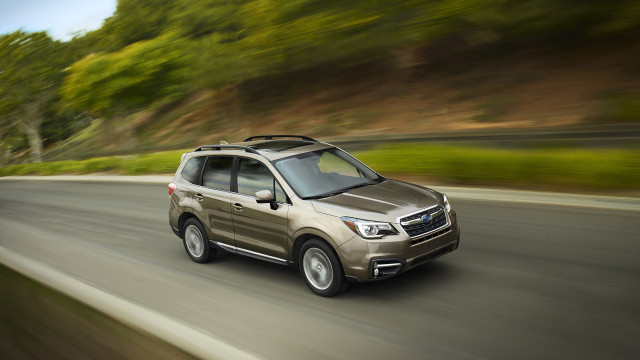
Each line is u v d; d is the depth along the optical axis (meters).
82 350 2.43
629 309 4.28
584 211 7.51
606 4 24.31
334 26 24.05
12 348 2.90
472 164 10.48
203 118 46.12
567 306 4.45
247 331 4.70
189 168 7.12
